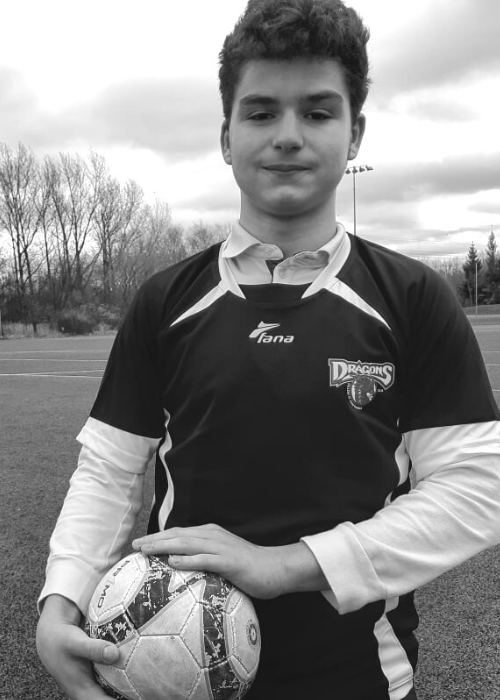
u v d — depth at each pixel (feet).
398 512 3.85
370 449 4.02
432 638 8.45
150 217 164.55
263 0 4.15
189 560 3.61
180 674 3.44
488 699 7.18
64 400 29.50
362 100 4.49
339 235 4.49
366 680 3.96
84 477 4.52
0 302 131.75
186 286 4.63
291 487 3.93
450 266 282.36
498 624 8.73
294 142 4.04
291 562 3.66
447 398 4.15
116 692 3.58
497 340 67.56
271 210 4.27
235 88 4.30
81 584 4.09
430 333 4.25
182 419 4.29
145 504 13.51
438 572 3.77
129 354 4.63
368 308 4.24
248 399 4.02
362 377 4.07
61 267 142.20
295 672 3.92
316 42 4.00
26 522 12.71
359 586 3.64
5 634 8.51
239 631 3.57
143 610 3.53
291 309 4.19
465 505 3.89
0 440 20.53
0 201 131.23
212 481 4.06
